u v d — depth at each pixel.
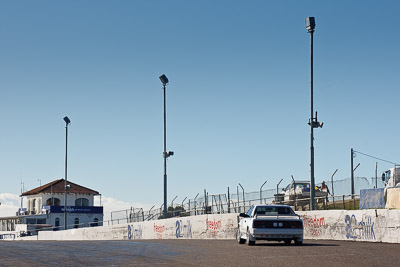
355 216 23.11
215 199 39.16
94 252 19.66
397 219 20.77
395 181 34.25
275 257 15.44
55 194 93.94
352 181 30.81
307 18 29.66
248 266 13.40
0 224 99.00
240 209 36.97
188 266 13.82
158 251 19.16
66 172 63.12
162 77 42.47
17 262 16.19
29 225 82.50
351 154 41.94
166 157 42.09
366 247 18.58
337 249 17.84
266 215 21.38
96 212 91.81
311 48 29.62
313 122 29.27
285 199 41.16
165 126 42.28
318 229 25.50
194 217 35.19
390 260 14.08
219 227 32.44
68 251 20.69
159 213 45.41
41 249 22.56
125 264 14.78
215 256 16.31
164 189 41.94
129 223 45.34
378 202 28.06
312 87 29.53
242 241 23.03
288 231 20.53
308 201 38.75
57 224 88.25
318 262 13.88
